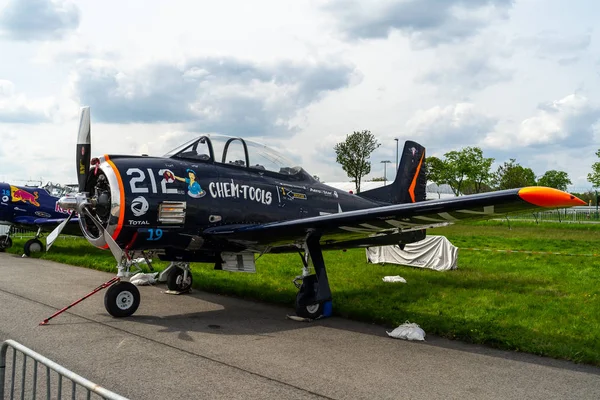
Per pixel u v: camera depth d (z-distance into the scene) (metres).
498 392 3.92
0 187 14.44
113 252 6.09
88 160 6.61
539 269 11.78
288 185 8.06
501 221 35.00
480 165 50.25
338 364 4.56
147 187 6.20
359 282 9.63
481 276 10.62
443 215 5.48
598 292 8.62
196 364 4.39
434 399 3.73
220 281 9.27
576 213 37.72
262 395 3.70
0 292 7.73
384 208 5.69
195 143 7.15
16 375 4.02
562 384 4.14
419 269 11.84
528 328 5.94
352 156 55.81
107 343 4.98
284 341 5.39
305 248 7.00
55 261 12.54
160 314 6.63
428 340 5.58
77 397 3.60
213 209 6.80
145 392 3.68
